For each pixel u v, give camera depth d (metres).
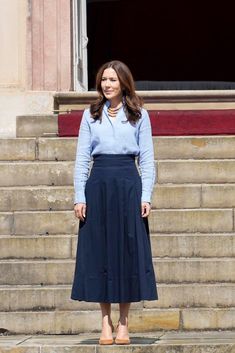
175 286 13.80
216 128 17.45
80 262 11.87
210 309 13.55
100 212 11.87
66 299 13.80
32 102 18.98
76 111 18.47
